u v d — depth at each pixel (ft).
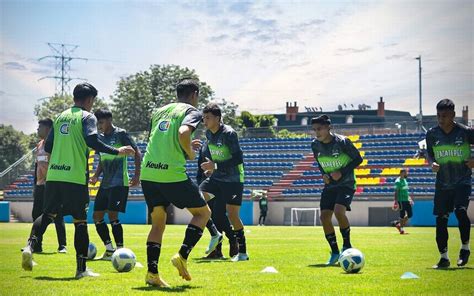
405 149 126.11
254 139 141.08
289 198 117.60
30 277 26.73
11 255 39.58
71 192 26.43
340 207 34.09
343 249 34.35
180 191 23.63
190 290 22.47
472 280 25.85
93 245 36.76
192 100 25.14
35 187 41.63
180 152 23.80
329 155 34.65
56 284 24.08
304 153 133.90
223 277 26.81
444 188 31.99
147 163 23.93
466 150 31.63
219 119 36.88
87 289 22.63
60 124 26.91
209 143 36.91
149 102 194.59
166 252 42.52
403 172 74.64
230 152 36.35
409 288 23.34
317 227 99.96
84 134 26.25
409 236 67.31
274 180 127.24
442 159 31.89
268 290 22.62
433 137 32.09
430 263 34.37
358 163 34.53
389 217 109.81
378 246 49.75
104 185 37.11
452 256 39.73
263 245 51.96
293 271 29.58
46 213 26.94
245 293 21.80
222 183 36.68
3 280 25.52
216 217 37.86
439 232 31.73
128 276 26.86
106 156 37.01
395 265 33.06
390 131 133.28
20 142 178.50
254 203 118.21
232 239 38.17
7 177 138.31
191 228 23.81
